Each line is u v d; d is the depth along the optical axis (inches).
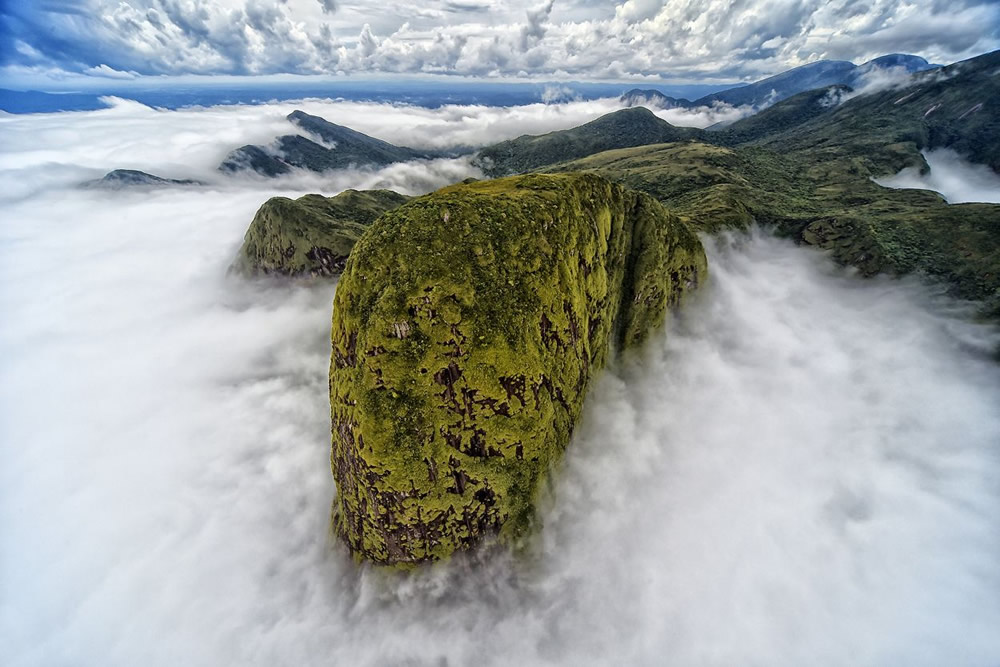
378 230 1932.8
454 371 1781.5
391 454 1772.9
